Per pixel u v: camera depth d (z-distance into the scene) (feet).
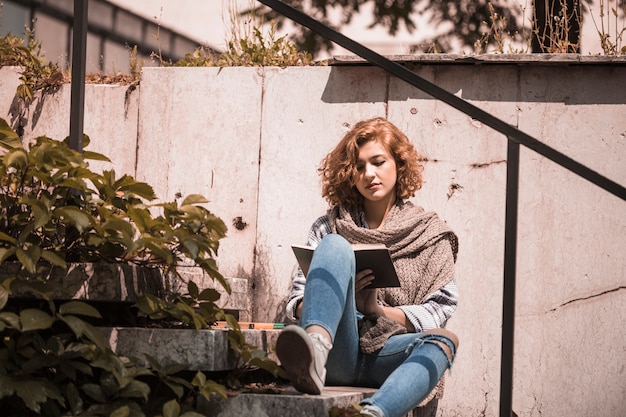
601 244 12.38
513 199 8.63
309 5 28.96
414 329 10.18
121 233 8.65
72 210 8.19
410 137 12.95
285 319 12.98
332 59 13.02
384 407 8.49
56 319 7.93
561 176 12.55
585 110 12.64
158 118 13.60
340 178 11.13
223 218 13.30
